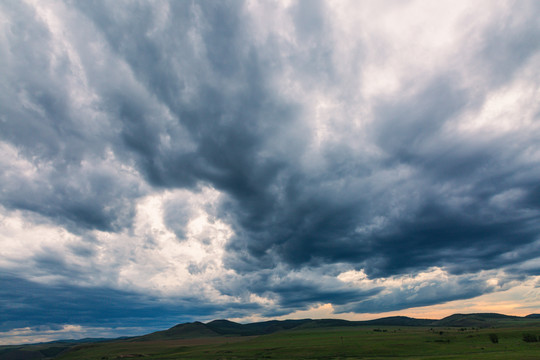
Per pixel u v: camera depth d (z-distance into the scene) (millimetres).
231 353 182750
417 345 162625
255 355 168000
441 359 102250
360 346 168500
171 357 190750
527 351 118625
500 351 126438
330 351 161500
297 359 145000
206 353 195750
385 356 138250
